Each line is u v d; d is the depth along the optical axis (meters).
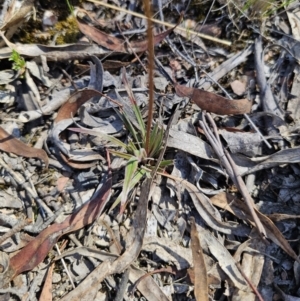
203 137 0.28
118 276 0.26
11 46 0.28
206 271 0.25
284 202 0.28
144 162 0.27
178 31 0.31
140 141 0.28
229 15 0.31
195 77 0.30
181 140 0.28
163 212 0.27
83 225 0.26
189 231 0.27
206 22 0.31
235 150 0.28
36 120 0.29
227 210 0.28
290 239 0.27
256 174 0.28
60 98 0.29
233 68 0.31
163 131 0.26
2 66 0.29
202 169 0.28
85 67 0.30
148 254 0.27
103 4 0.31
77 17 0.31
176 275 0.26
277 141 0.29
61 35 0.30
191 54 0.31
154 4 0.31
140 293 0.26
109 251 0.26
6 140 0.28
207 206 0.27
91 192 0.27
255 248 0.27
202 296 0.25
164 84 0.30
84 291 0.25
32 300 0.25
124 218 0.27
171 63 0.30
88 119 0.28
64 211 0.27
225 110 0.28
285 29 0.31
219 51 0.31
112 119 0.29
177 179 0.27
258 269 0.27
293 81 0.30
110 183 0.27
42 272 0.26
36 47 0.29
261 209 0.28
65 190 0.27
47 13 0.30
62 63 0.30
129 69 0.30
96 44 0.30
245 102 0.27
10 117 0.28
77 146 0.28
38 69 0.29
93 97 0.29
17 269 0.25
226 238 0.27
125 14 0.31
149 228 0.27
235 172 0.27
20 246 0.26
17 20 0.29
